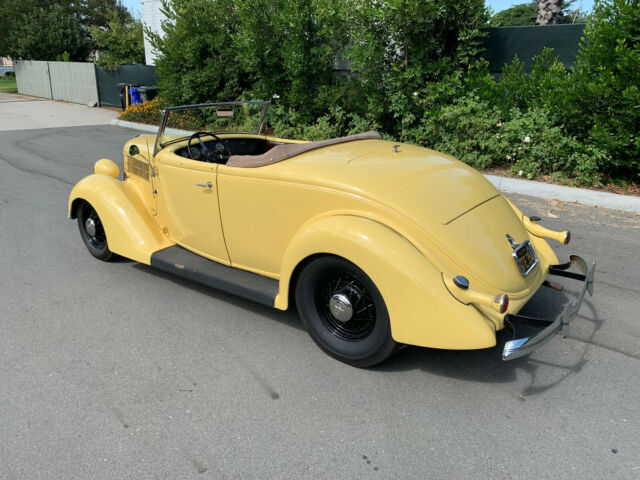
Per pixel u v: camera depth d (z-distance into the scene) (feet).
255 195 10.39
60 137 38.88
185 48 39.65
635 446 7.63
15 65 83.71
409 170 9.87
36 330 11.13
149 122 45.19
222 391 9.03
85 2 146.10
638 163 20.38
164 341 10.71
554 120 23.17
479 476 7.09
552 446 7.64
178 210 12.39
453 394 8.90
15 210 20.10
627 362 9.82
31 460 7.44
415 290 8.08
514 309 8.84
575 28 24.91
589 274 9.18
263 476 7.13
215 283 11.15
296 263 9.46
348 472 7.19
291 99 33.24
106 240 14.14
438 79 27.17
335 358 9.94
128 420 8.29
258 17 33.01
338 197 9.19
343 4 27.96
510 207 10.75
